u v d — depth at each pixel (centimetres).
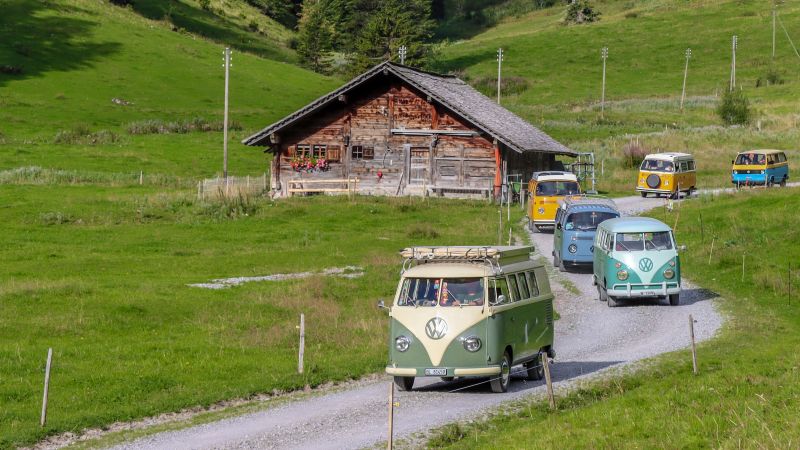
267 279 3575
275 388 2098
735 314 2931
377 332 2727
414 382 2177
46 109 9156
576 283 3581
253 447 1659
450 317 1952
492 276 1997
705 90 13250
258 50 14950
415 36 14888
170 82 10931
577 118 10762
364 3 17788
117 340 2561
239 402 2014
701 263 3744
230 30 15700
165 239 4475
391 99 6162
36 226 4691
